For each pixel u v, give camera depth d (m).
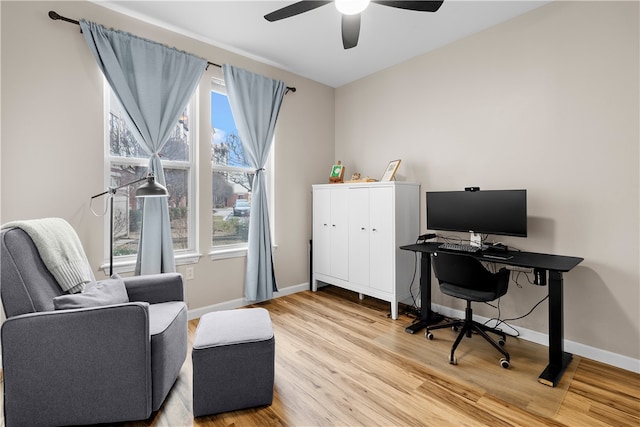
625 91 2.09
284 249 3.71
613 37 2.12
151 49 2.61
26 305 1.47
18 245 1.53
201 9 2.48
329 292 3.84
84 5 2.35
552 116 2.40
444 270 2.33
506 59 2.63
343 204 3.46
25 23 2.12
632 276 2.09
